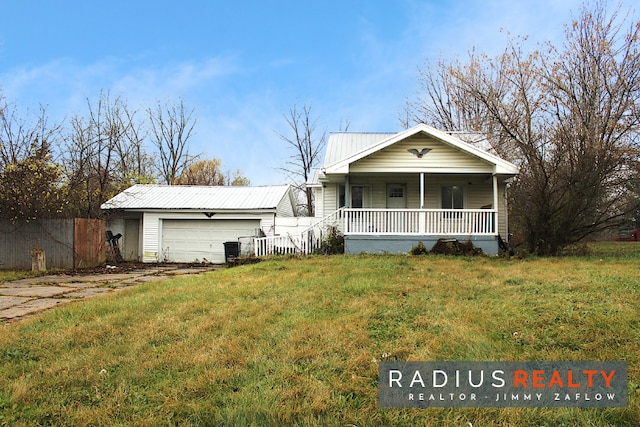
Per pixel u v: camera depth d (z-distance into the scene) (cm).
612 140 1546
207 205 1869
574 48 1681
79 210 1794
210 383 385
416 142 1504
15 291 963
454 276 883
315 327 527
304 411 336
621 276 802
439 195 1686
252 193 2044
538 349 452
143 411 345
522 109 1848
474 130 2711
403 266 1071
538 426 319
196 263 1819
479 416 331
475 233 1455
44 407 352
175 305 679
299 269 1052
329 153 1789
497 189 1575
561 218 1470
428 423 321
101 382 396
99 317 615
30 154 1528
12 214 1462
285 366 416
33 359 463
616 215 1484
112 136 1973
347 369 409
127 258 1948
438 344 463
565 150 1514
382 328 527
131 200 1941
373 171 1504
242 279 930
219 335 516
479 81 2403
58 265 1534
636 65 1552
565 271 917
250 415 330
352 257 1323
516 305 607
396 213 1492
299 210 3581
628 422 319
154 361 436
